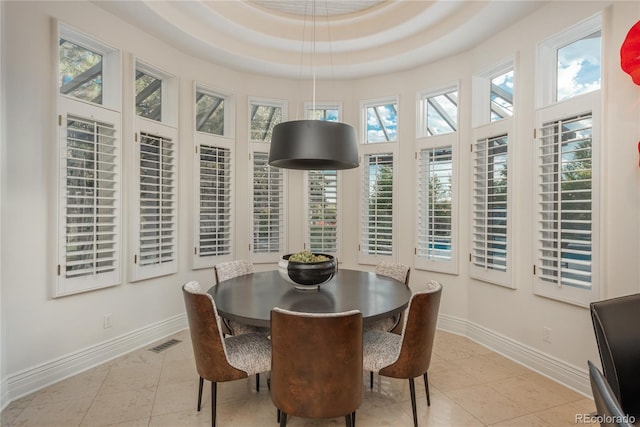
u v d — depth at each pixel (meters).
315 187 4.49
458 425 2.09
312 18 3.62
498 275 3.15
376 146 4.25
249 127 4.28
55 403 2.30
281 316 1.71
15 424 2.07
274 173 4.45
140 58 3.21
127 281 3.14
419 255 3.95
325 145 2.45
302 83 4.46
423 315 1.96
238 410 2.24
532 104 2.85
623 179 2.20
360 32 3.69
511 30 3.05
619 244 2.22
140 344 3.25
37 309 2.47
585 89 2.56
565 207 2.59
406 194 4.07
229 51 3.68
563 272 2.56
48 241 2.53
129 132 3.12
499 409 2.26
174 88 3.58
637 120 2.14
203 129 4.01
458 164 3.62
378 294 2.43
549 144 2.69
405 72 4.08
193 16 3.30
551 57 2.81
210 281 3.97
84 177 2.74
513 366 2.89
